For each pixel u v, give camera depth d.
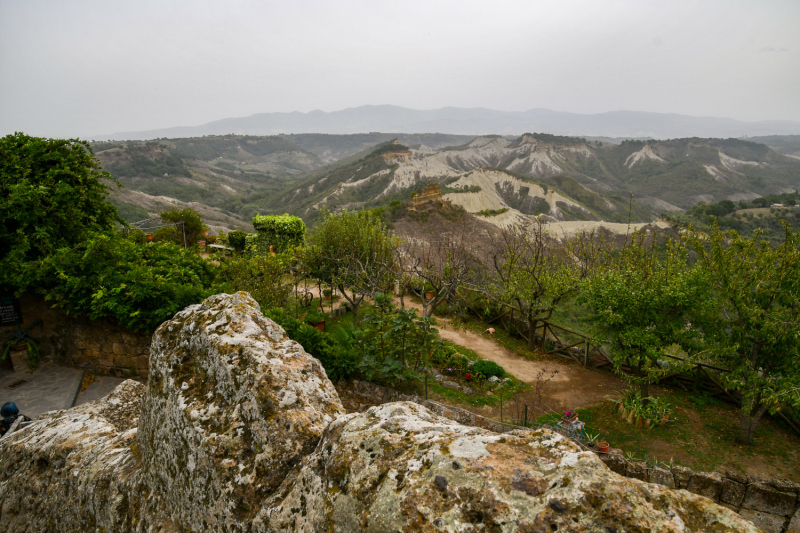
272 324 3.11
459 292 19.33
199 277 13.30
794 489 6.44
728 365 11.34
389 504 1.58
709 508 1.42
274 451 2.18
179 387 2.70
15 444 3.93
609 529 1.34
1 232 10.65
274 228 25.31
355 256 17.31
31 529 3.42
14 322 10.75
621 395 12.74
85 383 10.41
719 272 10.54
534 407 12.00
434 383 12.57
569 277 15.52
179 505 2.43
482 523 1.45
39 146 12.44
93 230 13.04
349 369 10.21
